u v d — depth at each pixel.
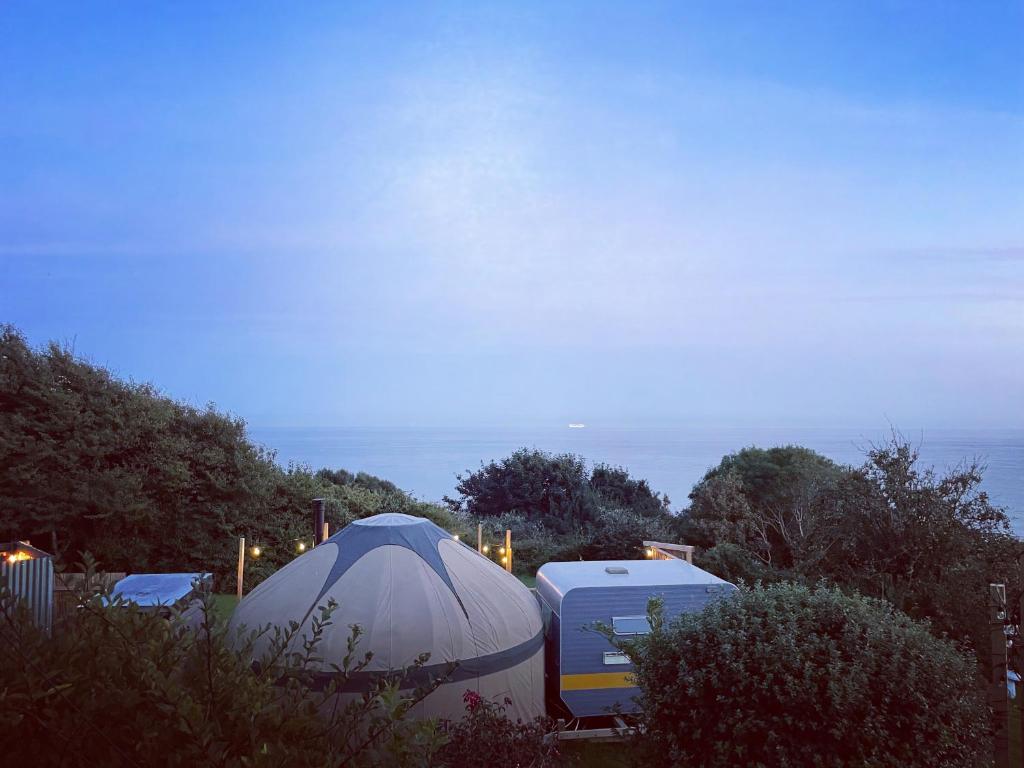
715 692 4.80
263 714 2.96
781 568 12.52
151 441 17.56
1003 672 5.26
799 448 26.06
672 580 8.38
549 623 8.48
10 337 17.02
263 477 18.44
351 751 3.19
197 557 16.97
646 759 5.15
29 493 15.95
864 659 4.64
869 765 4.41
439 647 6.83
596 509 25.50
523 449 28.36
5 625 3.03
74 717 2.73
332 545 7.95
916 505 9.50
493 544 18.28
